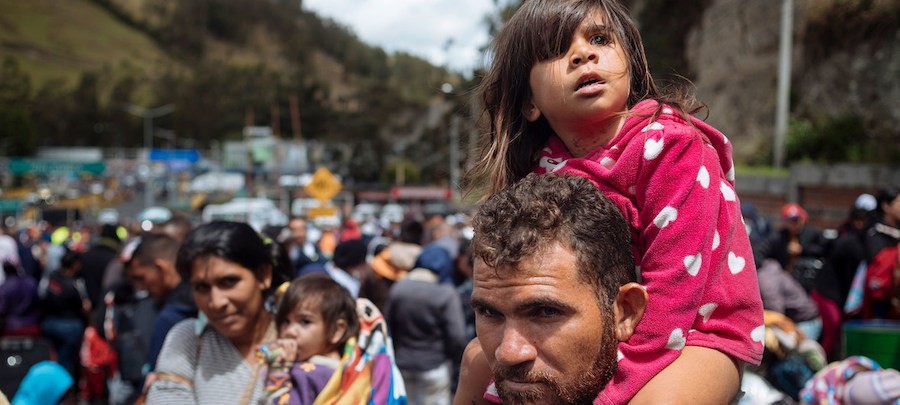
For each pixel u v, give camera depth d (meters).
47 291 6.70
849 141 11.24
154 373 2.66
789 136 12.47
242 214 40.12
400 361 5.35
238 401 2.43
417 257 5.59
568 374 1.17
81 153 98.56
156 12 188.25
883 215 5.54
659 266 1.23
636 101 1.44
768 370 3.90
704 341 1.22
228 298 2.47
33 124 102.00
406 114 75.31
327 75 153.88
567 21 1.34
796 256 7.03
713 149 1.34
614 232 1.22
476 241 1.22
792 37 14.48
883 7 11.65
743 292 1.26
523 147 1.54
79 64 156.50
